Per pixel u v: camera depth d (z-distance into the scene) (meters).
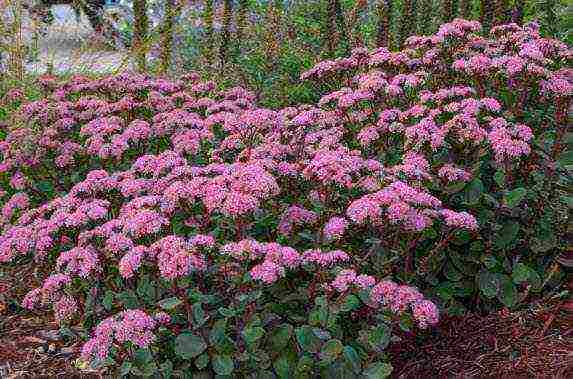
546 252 1.13
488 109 1.09
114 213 1.11
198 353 0.86
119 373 0.87
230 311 0.88
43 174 1.34
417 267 1.07
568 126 1.13
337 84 1.43
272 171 1.02
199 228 0.98
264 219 1.00
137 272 0.92
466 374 0.99
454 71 1.30
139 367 0.86
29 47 1.78
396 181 0.95
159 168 1.04
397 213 0.89
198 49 2.03
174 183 0.95
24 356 1.07
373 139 1.11
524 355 1.00
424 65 1.30
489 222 1.05
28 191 1.31
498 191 1.10
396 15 2.13
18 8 1.68
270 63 1.89
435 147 1.03
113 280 1.02
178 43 2.04
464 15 1.91
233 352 0.89
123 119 1.36
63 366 1.04
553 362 0.98
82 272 0.91
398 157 1.16
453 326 1.08
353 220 0.90
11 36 1.68
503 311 1.09
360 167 1.00
